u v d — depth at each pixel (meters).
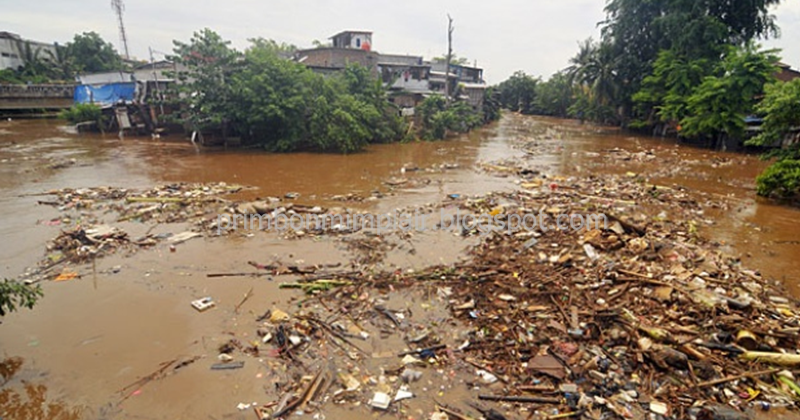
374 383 5.30
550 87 70.94
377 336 6.32
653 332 6.05
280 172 18.77
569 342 6.12
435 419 4.71
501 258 9.10
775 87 15.26
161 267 8.53
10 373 5.36
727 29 32.56
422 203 13.93
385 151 26.48
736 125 26.55
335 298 7.40
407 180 17.69
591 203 13.86
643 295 7.25
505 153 26.83
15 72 47.94
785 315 6.74
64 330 6.31
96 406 4.85
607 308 6.89
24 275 8.07
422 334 6.34
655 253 9.05
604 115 49.41
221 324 6.54
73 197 13.45
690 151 28.03
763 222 12.15
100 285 7.73
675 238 10.36
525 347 6.00
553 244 9.86
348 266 8.78
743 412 4.81
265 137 25.27
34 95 41.00
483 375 5.45
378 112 28.70
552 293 7.41
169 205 12.77
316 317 6.77
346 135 24.75
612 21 42.25
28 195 13.79
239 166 19.94
